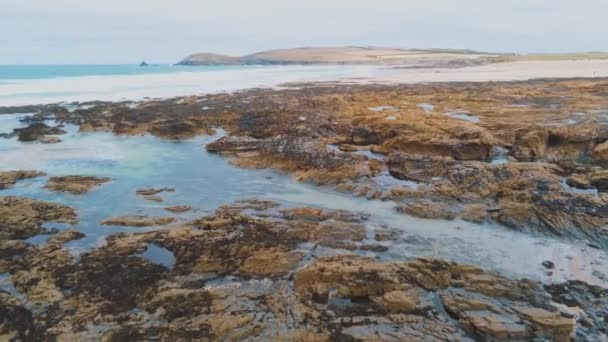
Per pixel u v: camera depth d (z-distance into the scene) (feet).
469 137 66.33
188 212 46.96
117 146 81.71
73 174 62.59
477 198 47.39
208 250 35.78
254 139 79.71
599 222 39.34
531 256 36.11
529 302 28.30
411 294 28.89
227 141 77.66
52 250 36.17
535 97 116.67
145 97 146.61
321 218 44.14
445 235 40.14
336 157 63.31
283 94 147.54
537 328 25.39
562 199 43.73
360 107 104.42
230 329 25.90
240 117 101.55
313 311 27.63
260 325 26.27
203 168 65.72
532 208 42.29
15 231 39.99
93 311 27.91
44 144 82.89
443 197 48.52
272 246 36.52
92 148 79.92
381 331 25.70
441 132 69.41
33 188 55.31
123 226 42.63
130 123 96.68
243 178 60.18
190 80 242.99
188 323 26.48
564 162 59.31
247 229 39.93
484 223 42.42
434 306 28.12
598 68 267.18
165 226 42.63
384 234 40.01
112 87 191.11
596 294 30.17
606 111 88.99
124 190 55.06
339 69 394.32
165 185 57.31
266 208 47.50
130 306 28.48
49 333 25.89
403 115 85.25
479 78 208.64
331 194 52.70
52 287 30.48
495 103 106.93
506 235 40.01
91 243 38.63
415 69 340.59
